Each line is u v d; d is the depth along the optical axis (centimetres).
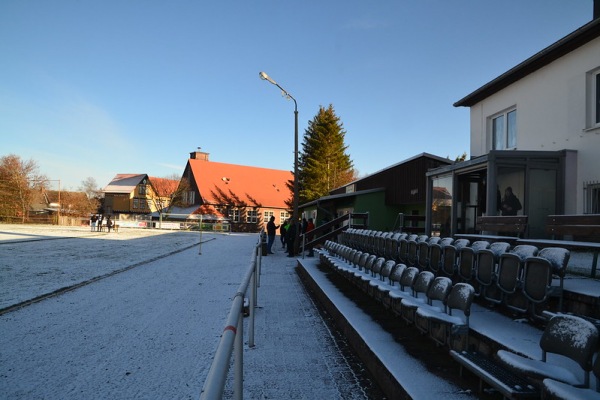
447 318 416
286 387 428
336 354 534
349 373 466
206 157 6831
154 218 5972
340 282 952
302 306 839
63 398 404
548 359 319
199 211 5581
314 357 523
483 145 1373
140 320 697
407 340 493
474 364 338
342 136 5406
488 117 1360
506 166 967
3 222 5306
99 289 966
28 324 662
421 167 2047
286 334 631
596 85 965
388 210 2339
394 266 658
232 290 990
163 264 1494
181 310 773
